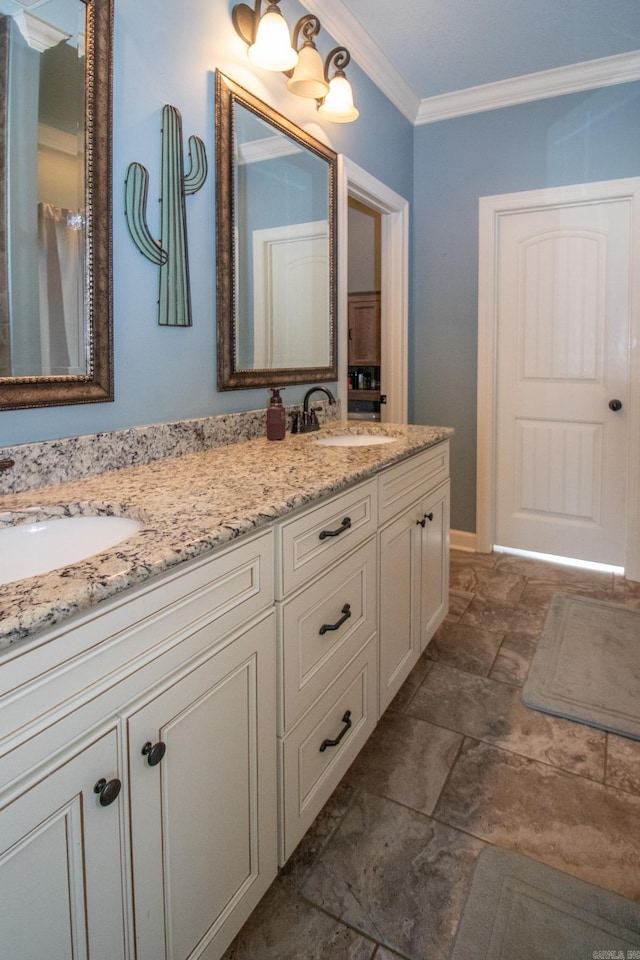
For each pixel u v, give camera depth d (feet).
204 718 2.98
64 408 4.21
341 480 4.18
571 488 10.18
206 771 3.03
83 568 2.42
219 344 5.71
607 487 9.87
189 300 5.29
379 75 8.70
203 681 2.95
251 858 3.51
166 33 4.86
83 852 2.31
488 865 4.17
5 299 3.74
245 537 3.23
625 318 9.37
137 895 2.61
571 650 7.21
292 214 6.81
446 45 8.19
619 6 7.28
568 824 4.56
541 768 5.19
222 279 5.66
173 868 2.83
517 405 10.44
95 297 4.29
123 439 4.57
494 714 5.98
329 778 4.43
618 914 3.77
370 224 11.48
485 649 7.30
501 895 3.93
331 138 7.59
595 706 6.02
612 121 8.96
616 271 9.35
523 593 9.02
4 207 3.69
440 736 5.64
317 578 4.05
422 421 11.10
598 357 9.66
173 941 2.86
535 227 9.87
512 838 4.42
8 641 1.92
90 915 2.37
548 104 9.35
